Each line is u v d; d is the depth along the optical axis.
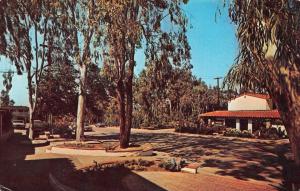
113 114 97.50
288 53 10.64
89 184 17.44
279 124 55.53
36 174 22.08
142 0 28.59
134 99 83.00
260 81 11.38
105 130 75.69
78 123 39.69
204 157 29.25
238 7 11.03
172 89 85.25
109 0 27.30
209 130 58.69
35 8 39.59
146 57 31.39
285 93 11.14
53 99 56.56
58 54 43.53
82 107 39.53
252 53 10.91
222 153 32.00
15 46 41.56
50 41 42.59
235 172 22.44
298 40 10.45
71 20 35.88
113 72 31.45
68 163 25.55
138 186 17.58
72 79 57.31
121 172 20.64
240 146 38.22
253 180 19.92
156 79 32.06
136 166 22.16
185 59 31.52
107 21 28.12
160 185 17.98
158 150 33.56
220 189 17.44
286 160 27.14
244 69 11.26
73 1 35.41
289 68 10.94
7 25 39.34
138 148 31.95
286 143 41.91
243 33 10.76
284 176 15.63
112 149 31.39
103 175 19.36
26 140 41.81
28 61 43.22
